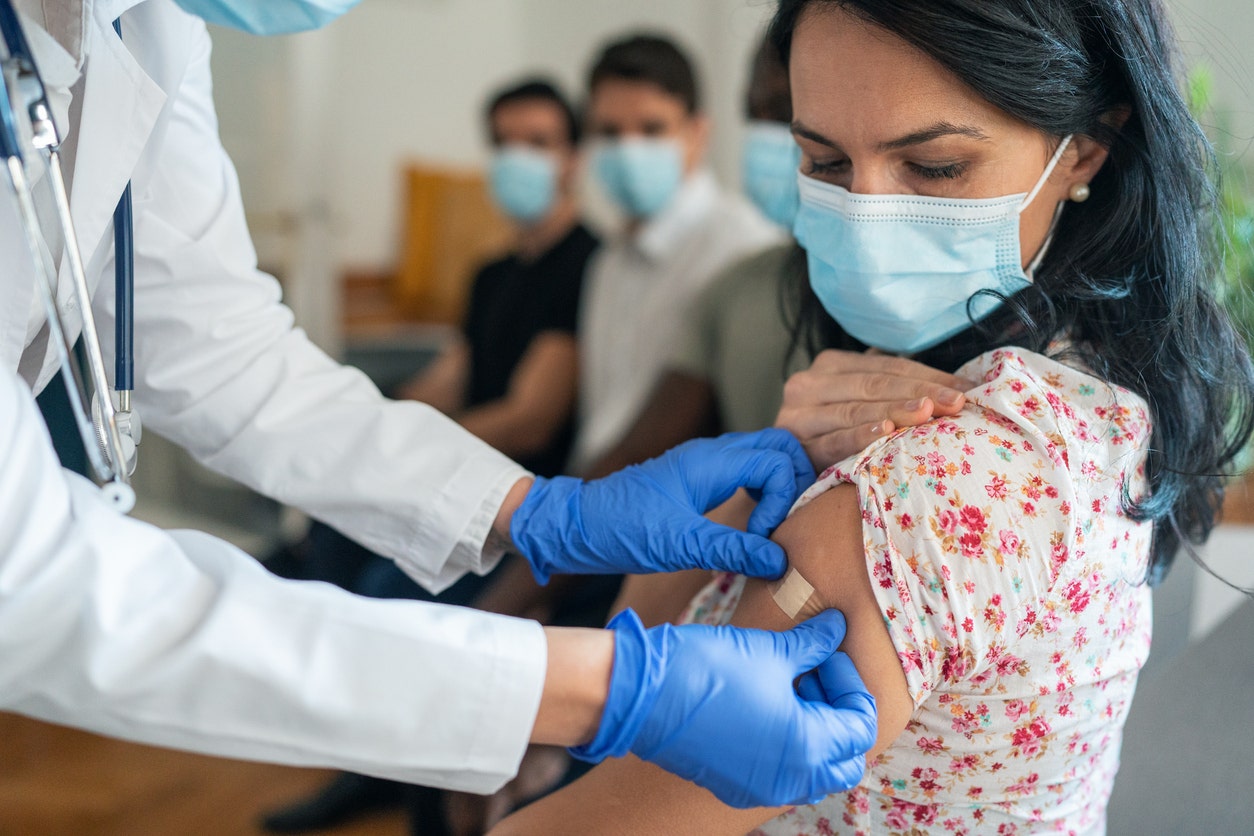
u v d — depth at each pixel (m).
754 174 2.23
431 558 1.04
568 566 0.98
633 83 2.54
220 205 1.12
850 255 0.89
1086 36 0.84
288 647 0.66
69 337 0.81
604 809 0.83
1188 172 0.90
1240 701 1.26
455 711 0.68
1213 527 1.10
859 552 0.82
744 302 1.92
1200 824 1.09
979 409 0.84
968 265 0.89
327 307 3.60
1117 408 0.84
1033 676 0.83
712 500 0.97
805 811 0.90
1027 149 0.85
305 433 1.08
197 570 0.69
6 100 0.66
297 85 3.38
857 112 0.83
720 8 4.61
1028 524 0.79
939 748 0.84
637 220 2.61
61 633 0.63
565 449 2.85
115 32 0.87
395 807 2.29
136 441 0.92
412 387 3.29
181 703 0.65
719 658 0.73
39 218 0.83
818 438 0.97
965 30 0.78
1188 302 0.91
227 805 2.30
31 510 0.64
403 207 5.02
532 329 2.87
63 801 2.27
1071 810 0.90
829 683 0.79
